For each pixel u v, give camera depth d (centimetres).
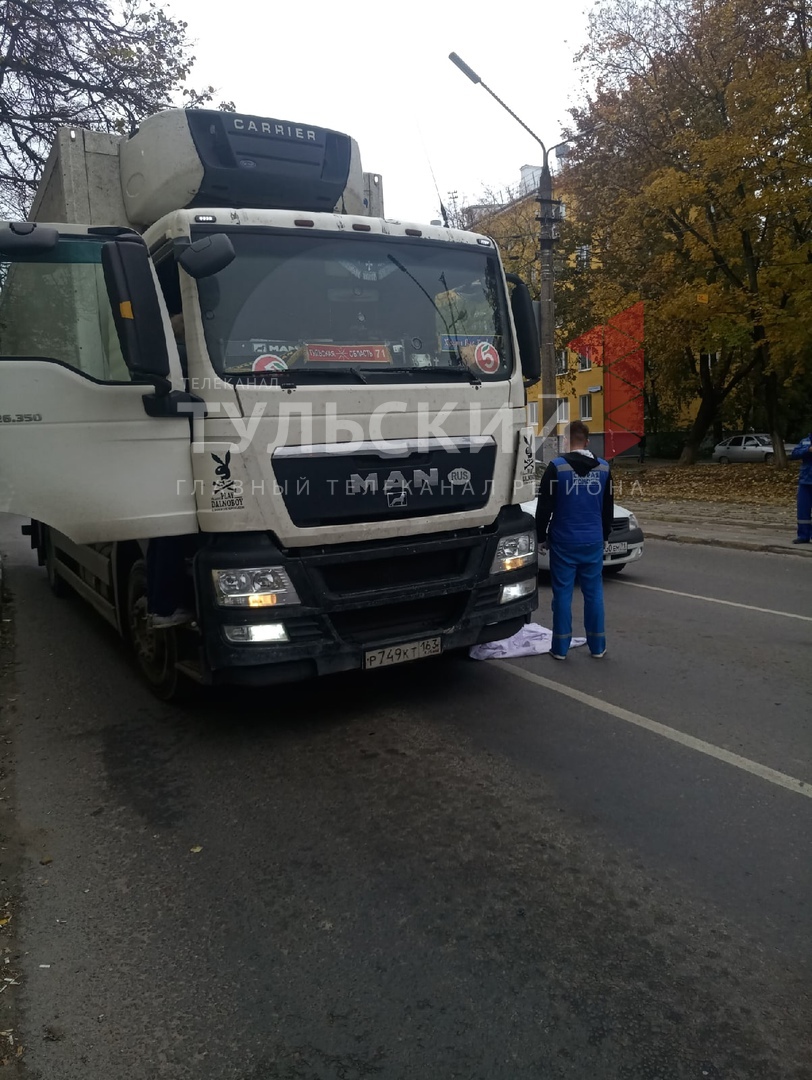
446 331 496
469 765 441
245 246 438
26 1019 259
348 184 568
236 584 427
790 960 277
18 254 409
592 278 2695
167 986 274
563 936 294
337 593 454
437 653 490
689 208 2214
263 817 391
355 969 280
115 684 601
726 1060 236
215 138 516
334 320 457
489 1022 253
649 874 331
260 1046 246
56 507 421
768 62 1827
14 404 415
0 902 324
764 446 3453
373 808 396
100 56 1275
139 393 426
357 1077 233
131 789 425
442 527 484
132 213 553
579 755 450
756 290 2145
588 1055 239
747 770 425
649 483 2488
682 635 699
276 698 559
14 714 543
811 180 1873
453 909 312
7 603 906
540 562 949
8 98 1296
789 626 721
